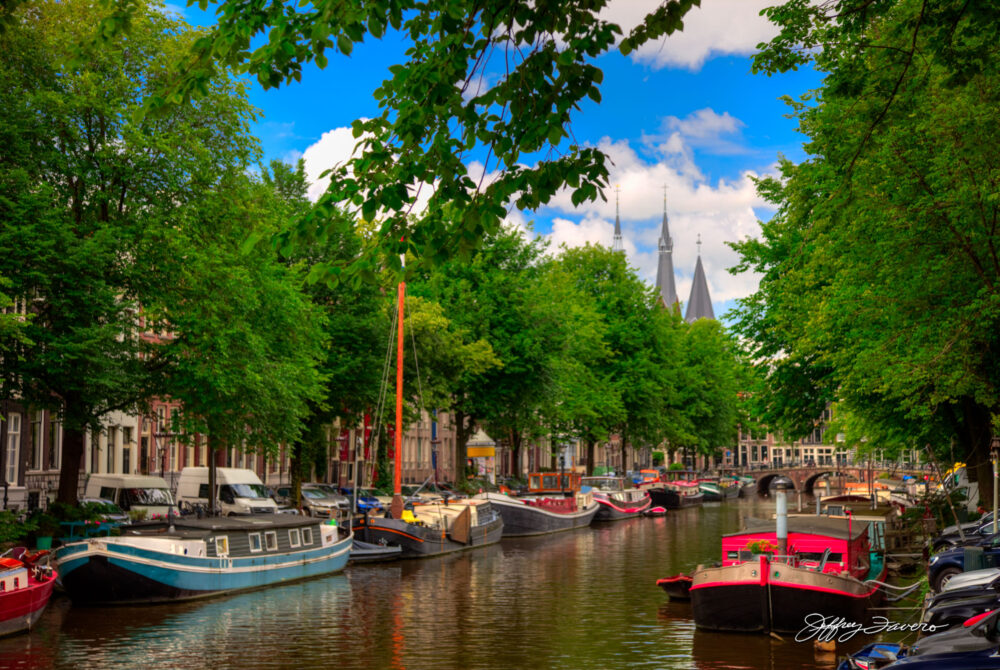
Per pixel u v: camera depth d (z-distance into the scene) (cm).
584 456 12838
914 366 2522
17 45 3123
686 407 9838
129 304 3300
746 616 2452
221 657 2197
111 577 2762
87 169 3250
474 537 4784
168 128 3403
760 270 4306
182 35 3412
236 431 3669
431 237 1104
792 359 3853
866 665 1489
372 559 4078
